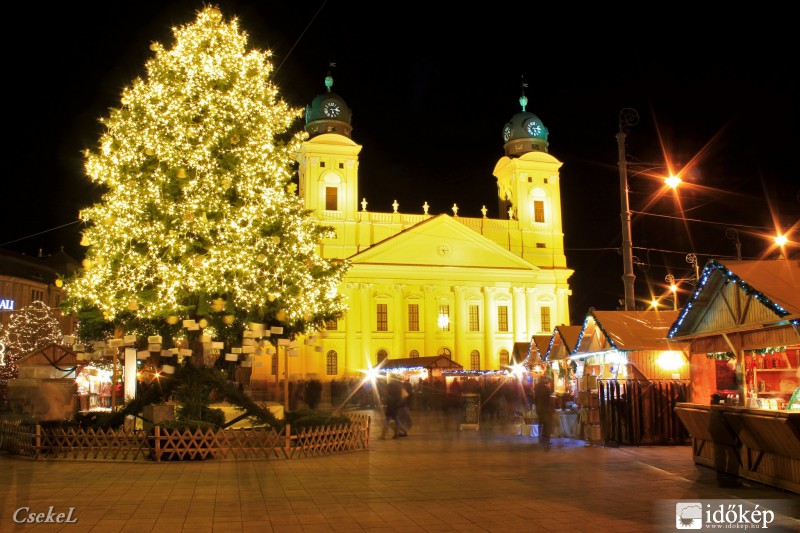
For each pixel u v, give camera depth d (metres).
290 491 12.01
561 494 11.65
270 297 21.31
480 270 64.19
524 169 68.00
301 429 16.95
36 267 60.69
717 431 13.59
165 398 18.97
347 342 60.75
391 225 64.38
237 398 18.58
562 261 67.75
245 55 22.81
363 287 61.50
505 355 64.31
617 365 22.98
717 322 15.95
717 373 19.91
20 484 12.72
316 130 65.00
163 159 20.11
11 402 19.62
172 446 15.93
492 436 22.64
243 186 21.05
